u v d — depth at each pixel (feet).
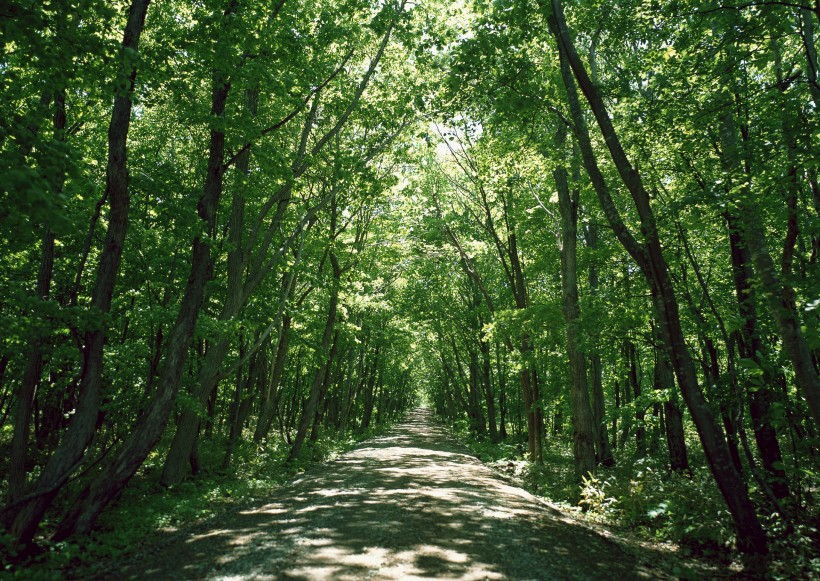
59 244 39.11
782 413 25.76
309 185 61.21
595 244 60.90
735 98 29.48
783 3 22.07
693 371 25.16
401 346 125.18
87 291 44.42
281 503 35.42
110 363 33.35
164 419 28.14
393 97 54.44
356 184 52.37
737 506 23.77
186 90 33.30
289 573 19.25
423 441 103.60
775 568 21.59
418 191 73.10
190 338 30.09
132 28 27.32
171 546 23.91
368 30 51.11
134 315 33.01
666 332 25.80
